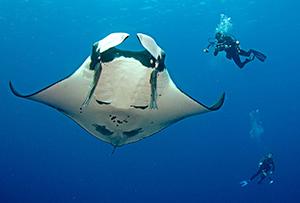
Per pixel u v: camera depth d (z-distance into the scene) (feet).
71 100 9.40
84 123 10.21
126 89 8.29
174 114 10.23
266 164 39.42
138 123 9.79
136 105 8.88
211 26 69.82
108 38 6.66
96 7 57.98
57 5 57.52
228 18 65.92
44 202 91.81
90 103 9.14
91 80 8.19
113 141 10.29
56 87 9.00
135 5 57.88
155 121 10.12
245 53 26.89
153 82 7.82
